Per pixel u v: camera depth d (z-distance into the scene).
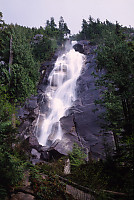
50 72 41.66
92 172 8.02
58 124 24.03
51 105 32.03
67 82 37.34
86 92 27.92
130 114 8.59
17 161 7.79
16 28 21.88
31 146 21.31
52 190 6.69
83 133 21.05
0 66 18.00
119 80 8.90
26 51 20.28
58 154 18.02
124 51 9.43
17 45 19.70
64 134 21.39
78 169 9.19
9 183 6.36
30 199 5.96
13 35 20.39
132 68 9.34
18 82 16.83
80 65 42.53
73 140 20.19
